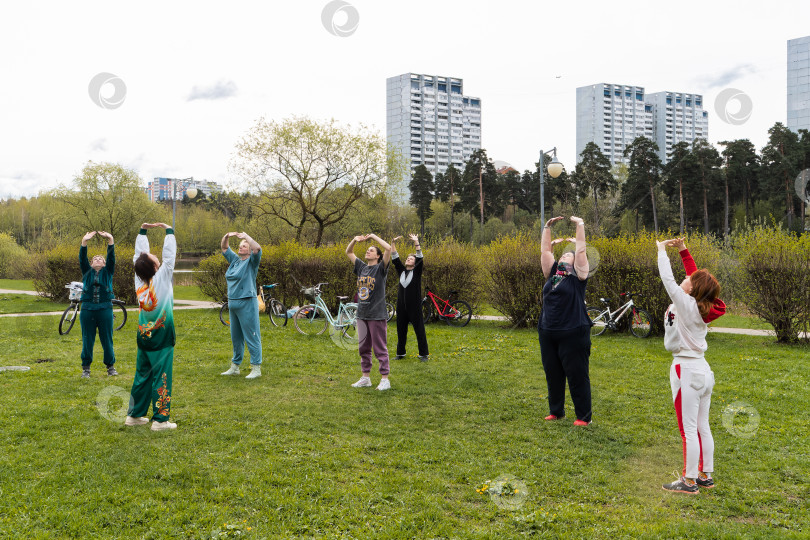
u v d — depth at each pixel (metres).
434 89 111.81
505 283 13.73
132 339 11.06
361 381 7.25
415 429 5.49
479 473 4.38
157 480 4.12
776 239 11.37
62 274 20.55
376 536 3.37
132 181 40.28
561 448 4.96
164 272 5.26
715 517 3.69
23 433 5.13
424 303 14.64
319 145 28.16
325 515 3.62
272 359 9.05
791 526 3.54
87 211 39.50
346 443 5.01
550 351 5.73
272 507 3.74
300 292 16.25
